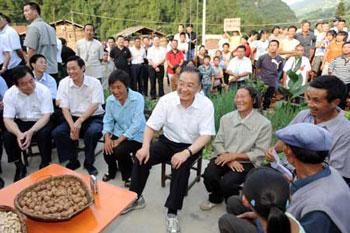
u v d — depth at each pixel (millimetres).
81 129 3217
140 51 7188
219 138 2623
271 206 1010
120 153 2773
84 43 5562
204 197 2781
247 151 2484
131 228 2344
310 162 1287
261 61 5602
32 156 3480
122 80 2734
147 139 2482
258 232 1154
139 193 2479
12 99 3000
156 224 2398
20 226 1519
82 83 3152
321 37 7281
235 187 2322
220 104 4141
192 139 2531
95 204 1860
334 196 1229
